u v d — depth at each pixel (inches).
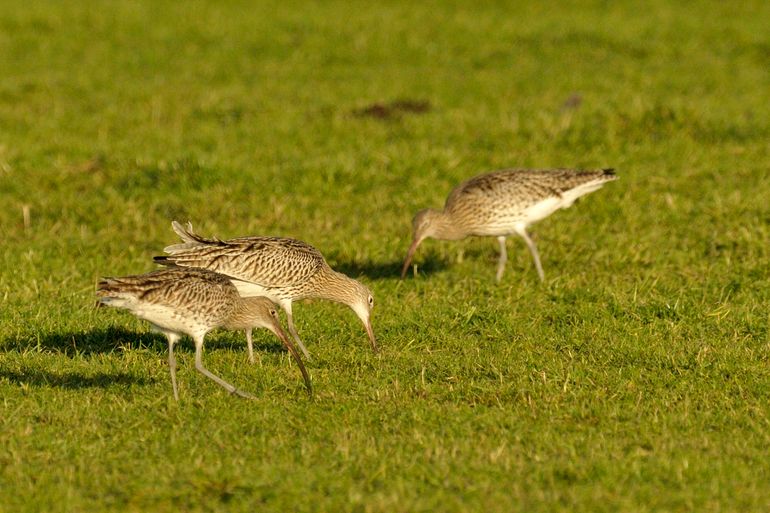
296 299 495.8
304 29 1293.1
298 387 423.5
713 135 840.3
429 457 347.3
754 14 1349.7
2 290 544.1
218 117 961.5
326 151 831.1
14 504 316.2
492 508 312.8
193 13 1357.0
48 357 453.4
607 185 721.0
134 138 877.8
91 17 1330.0
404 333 500.7
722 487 326.6
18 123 928.3
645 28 1267.2
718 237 628.1
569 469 337.4
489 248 642.2
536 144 825.5
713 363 442.6
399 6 1405.0
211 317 410.0
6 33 1266.0
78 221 694.5
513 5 1395.2
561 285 558.6
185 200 719.7
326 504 315.6
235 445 358.0
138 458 350.0
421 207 709.9
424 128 877.8
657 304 515.5
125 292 387.5
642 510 312.3
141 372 440.8
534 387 416.5
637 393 412.5
